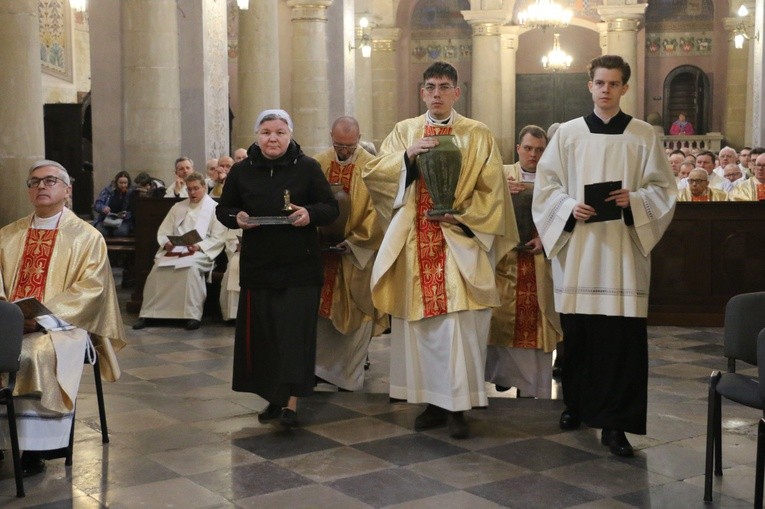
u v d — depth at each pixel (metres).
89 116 20.78
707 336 9.38
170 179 13.41
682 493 4.85
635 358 5.42
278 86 16.44
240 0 15.25
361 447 5.59
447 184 5.74
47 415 5.11
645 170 5.48
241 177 6.00
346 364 7.06
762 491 4.34
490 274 5.84
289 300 5.86
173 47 13.30
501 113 29.97
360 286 6.86
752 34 25.81
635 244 5.44
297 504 4.69
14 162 8.10
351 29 20.70
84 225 5.57
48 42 23.95
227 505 4.68
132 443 5.69
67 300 5.30
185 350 8.73
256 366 6.01
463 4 31.64
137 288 11.00
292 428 5.98
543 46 31.59
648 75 30.98
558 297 5.63
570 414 5.95
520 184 6.88
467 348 5.75
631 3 27.86
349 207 6.78
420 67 31.98
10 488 4.93
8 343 4.71
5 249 5.51
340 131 6.77
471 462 5.32
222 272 10.62
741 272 9.97
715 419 4.82
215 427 6.03
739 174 12.76
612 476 5.09
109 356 5.63
